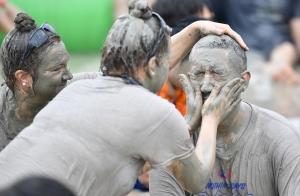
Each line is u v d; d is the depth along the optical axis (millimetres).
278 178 5898
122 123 4980
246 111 6055
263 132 5980
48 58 5914
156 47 5137
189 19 8508
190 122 5828
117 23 5176
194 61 5863
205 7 8984
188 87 5938
